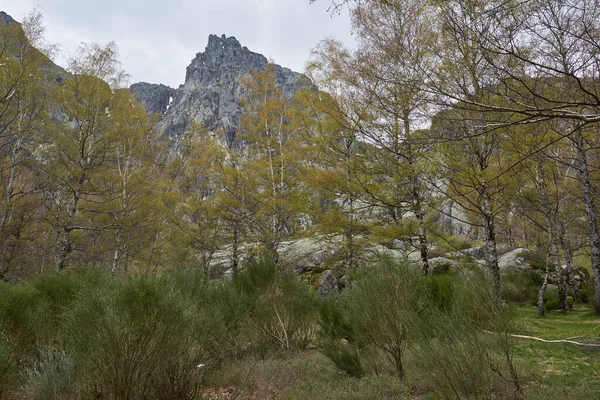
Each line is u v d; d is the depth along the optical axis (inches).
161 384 179.9
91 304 168.4
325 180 494.0
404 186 443.5
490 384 161.8
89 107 585.0
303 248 770.2
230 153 657.0
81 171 567.2
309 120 561.3
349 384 210.8
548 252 543.2
